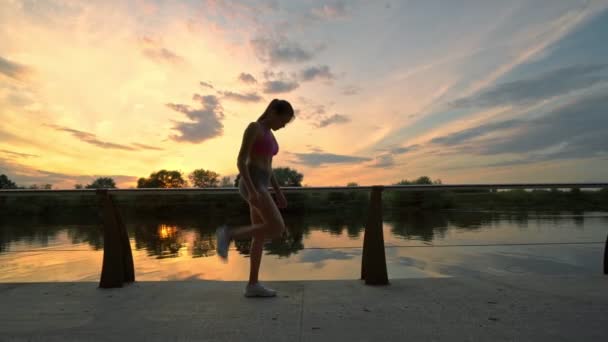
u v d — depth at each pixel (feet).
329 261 14.89
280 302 6.83
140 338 4.94
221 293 7.61
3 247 14.55
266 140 7.48
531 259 11.94
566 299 6.82
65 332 5.24
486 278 8.73
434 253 12.33
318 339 4.83
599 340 4.66
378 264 8.20
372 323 5.51
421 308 6.32
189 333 5.14
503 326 5.29
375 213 8.46
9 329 5.39
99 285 8.30
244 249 13.00
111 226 8.44
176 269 13.19
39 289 8.11
